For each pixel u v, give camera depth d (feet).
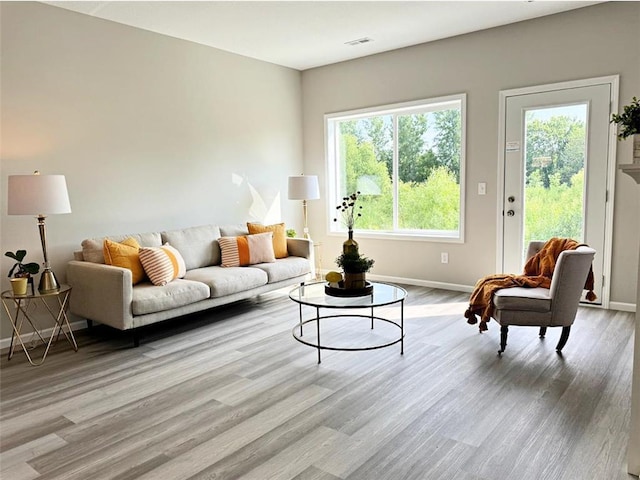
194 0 12.48
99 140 13.91
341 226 20.62
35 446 7.52
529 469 6.63
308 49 17.31
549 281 11.29
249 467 6.81
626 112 6.84
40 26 12.51
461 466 6.73
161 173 15.56
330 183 20.43
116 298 11.46
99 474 6.75
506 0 13.03
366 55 18.38
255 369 10.42
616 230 13.84
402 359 10.76
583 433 7.52
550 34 14.38
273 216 19.76
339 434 7.64
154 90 15.20
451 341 11.87
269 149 19.34
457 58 16.26
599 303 14.28
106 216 14.17
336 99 19.60
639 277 6.34
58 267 13.17
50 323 13.12
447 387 9.27
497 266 16.11
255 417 8.28
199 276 13.92
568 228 14.70
